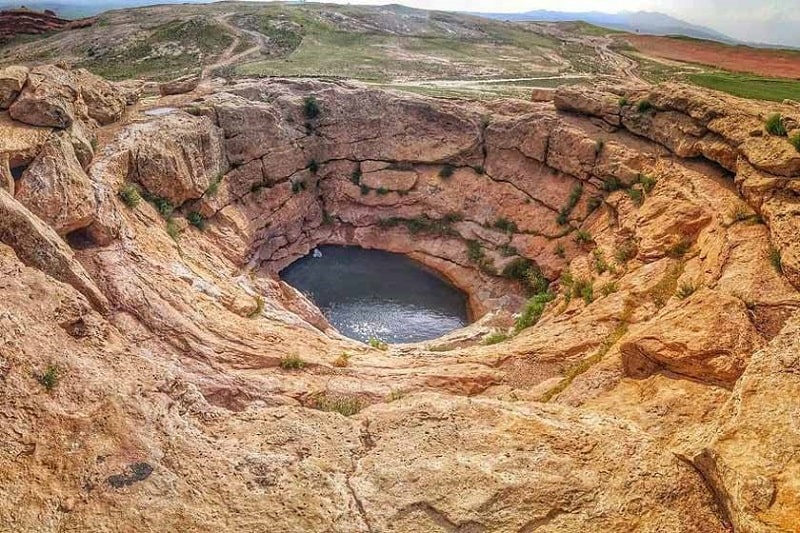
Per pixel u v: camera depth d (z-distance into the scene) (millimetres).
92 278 20844
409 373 21969
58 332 14500
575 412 14305
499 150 43062
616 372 18578
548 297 33625
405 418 13852
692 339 16328
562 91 39375
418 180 45312
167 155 30891
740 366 15188
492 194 42688
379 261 44438
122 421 12000
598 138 36531
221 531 10180
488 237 41719
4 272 15477
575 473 11492
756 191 23625
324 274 42531
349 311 38344
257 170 40125
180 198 32062
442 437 12938
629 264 28078
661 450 11867
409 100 44875
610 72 69062
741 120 27250
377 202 45531
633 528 10250
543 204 39938
